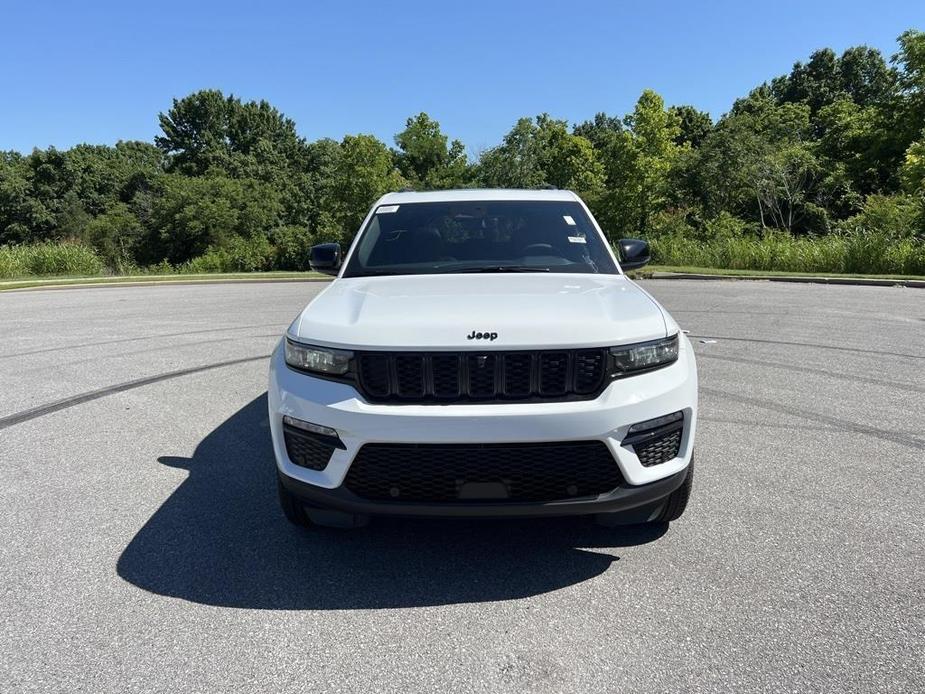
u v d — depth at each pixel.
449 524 3.56
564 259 4.09
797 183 39.25
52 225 66.31
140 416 5.58
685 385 2.99
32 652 2.48
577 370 2.79
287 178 73.50
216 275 24.70
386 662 2.42
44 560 3.19
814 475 4.14
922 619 2.62
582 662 2.40
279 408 3.02
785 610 2.70
